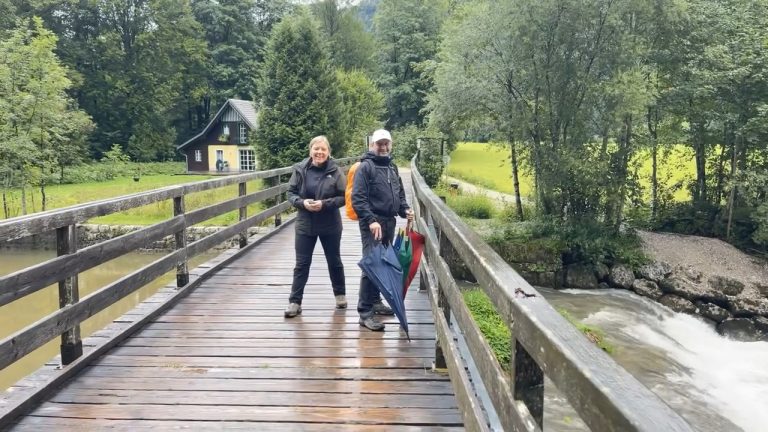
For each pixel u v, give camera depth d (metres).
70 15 45.78
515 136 16.22
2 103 19.25
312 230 4.82
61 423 2.91
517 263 14.73
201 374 3.58
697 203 17.34
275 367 3.70
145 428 2.87
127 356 3.90
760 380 9.19
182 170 43.09
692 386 8.56
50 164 21.44
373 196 4.38
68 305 3.54
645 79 14.92
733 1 16.28
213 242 6.68
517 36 14.96
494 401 1.76
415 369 3.66
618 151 15.29
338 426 2.90
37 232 3.07
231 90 52.75
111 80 45.06
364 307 4.53
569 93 15.06
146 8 48.03
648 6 14.27
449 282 2.94
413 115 51.91
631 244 15.20
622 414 0.81
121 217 21.38
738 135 15.69
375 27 54.50
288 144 21.50
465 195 21.70
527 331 1.37
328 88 22.11
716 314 12.80
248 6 55.38
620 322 11.71
